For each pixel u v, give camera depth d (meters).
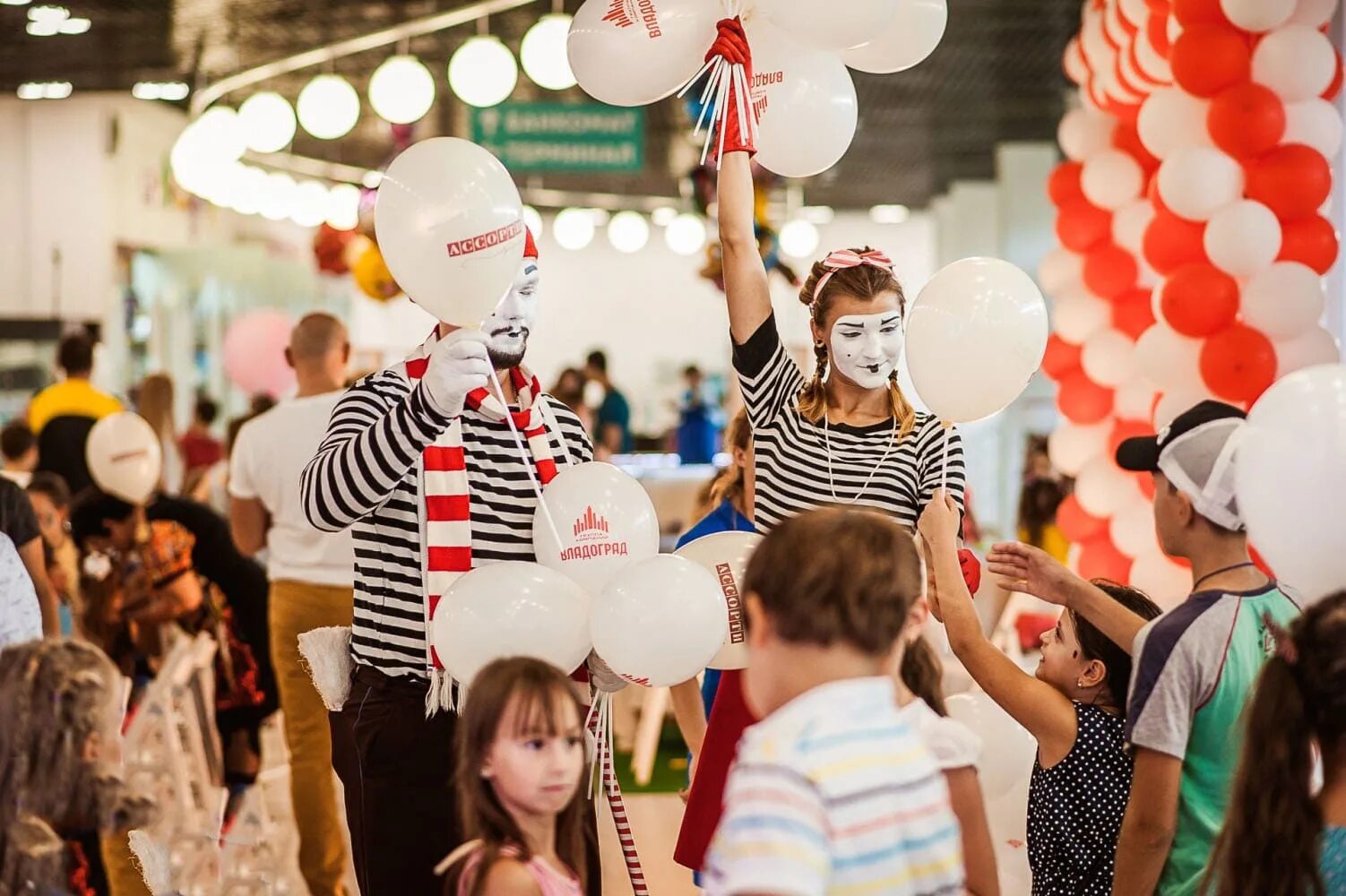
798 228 16.41
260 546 4.96
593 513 2.84
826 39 3.12
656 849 5.71
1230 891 2.14
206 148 9.08
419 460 2.87
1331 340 4.88
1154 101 5.20
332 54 12.62
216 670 5.37
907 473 3.08
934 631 3.54
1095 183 6.32
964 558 3.05
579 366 23.64
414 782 2.85
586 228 15.80
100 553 5.34
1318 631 2.12
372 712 2.88
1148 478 6.10
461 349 2.61
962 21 11.42
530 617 2.66
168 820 4.62
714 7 3.12
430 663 2.81
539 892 2.20
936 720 2.32
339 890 4.79
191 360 13.65
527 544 2.94
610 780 2.98
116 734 2.66
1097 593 2.82
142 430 5.33
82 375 7.46
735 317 3.10
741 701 3.13
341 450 2.72
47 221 13.52
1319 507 2.68
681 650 2.69
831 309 3.04
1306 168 4.80
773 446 3.12
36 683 2.59
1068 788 2.78
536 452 2.97
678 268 23.58
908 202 22.14
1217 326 4.89
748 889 1.62
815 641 1.80
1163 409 5.11
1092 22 6.34
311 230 18.41
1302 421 2.70
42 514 5.66
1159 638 2.57
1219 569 2.68
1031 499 8.11
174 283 13.72
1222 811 2.55
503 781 2.27
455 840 2.84
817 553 1.82
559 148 9.83
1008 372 3.03
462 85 7.67
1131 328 6.42
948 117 15.48
